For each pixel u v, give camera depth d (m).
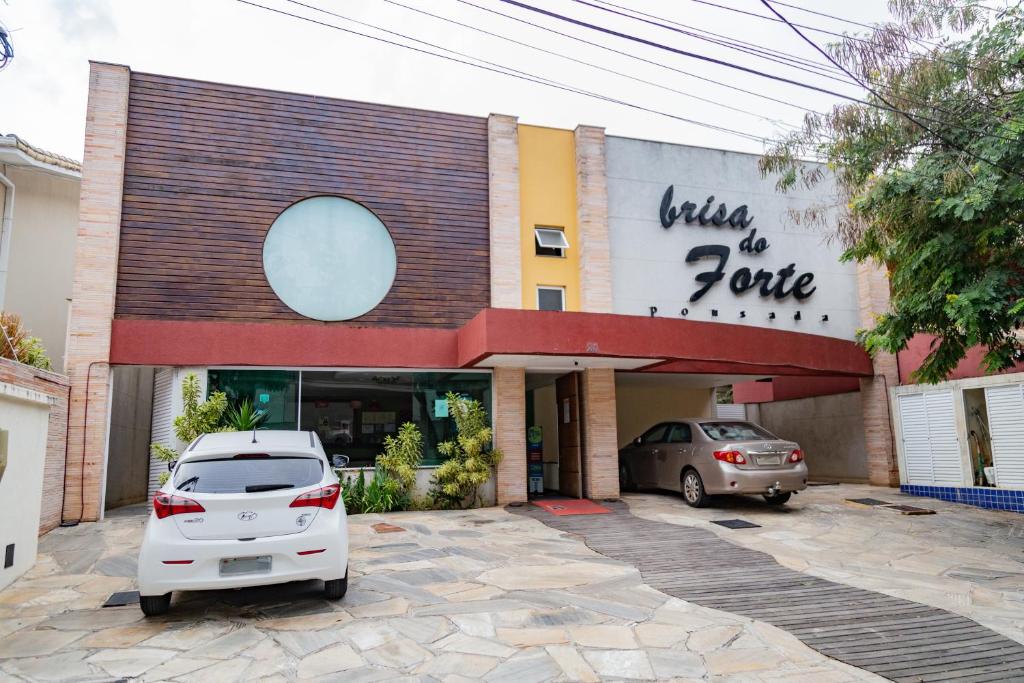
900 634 5.44
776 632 5.46
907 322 9.60
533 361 12.24
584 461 13.49
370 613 5.88
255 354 11.81
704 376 15.09
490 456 12.45
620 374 14.51
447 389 12.89
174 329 11.56
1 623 5.72
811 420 18.19
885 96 8.95
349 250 12.77
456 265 13.30
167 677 4.56
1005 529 10.07
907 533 9.72
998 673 4.66
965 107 8.95
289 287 12.36
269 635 5.35
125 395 14.36
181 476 5.85
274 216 12.42
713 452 11.59
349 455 12.22
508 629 5.49
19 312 14.28
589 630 5.48
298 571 5.72
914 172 9.02
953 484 13.00
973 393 13.15
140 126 12.02
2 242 13.48
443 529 10.00
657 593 6.59
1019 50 8.38
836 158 10.19
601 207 13.94
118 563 8.01
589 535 9.51
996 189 8.11
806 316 15.14
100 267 11.41
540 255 13.78
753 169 15.30
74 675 4.59
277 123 12.70
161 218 11.90
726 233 14.86
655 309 14.04
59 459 10.62
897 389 14.49
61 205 15.21
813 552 8.47
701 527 10.11
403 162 13.29
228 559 5.58
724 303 14.58
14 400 7.04
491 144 13.74
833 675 4.61
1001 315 8.58
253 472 5.97
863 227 10.38
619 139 14.48
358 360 12.26
